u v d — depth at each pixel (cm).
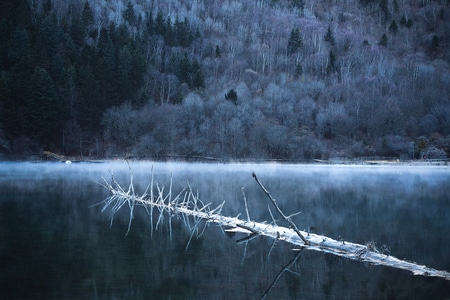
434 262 1447
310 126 11850
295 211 2611
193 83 14062
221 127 9744
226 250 1584
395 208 2723
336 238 1812
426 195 3462
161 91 13900
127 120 10006
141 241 1708
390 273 1300
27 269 1278
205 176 5631
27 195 3216
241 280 1216
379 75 15875
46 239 1700
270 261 1427
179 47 17900
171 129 9444
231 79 15888
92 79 10812
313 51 19638
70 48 13050
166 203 3022
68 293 1073
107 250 1538
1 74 10531
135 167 7794
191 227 2075
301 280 1219
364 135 11919
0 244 1594
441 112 12212
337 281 1216
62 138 10300
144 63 13725
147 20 19275
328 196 3372
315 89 14338
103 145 10119
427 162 9375
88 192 3525
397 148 10369
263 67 17500
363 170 7600
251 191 3738
